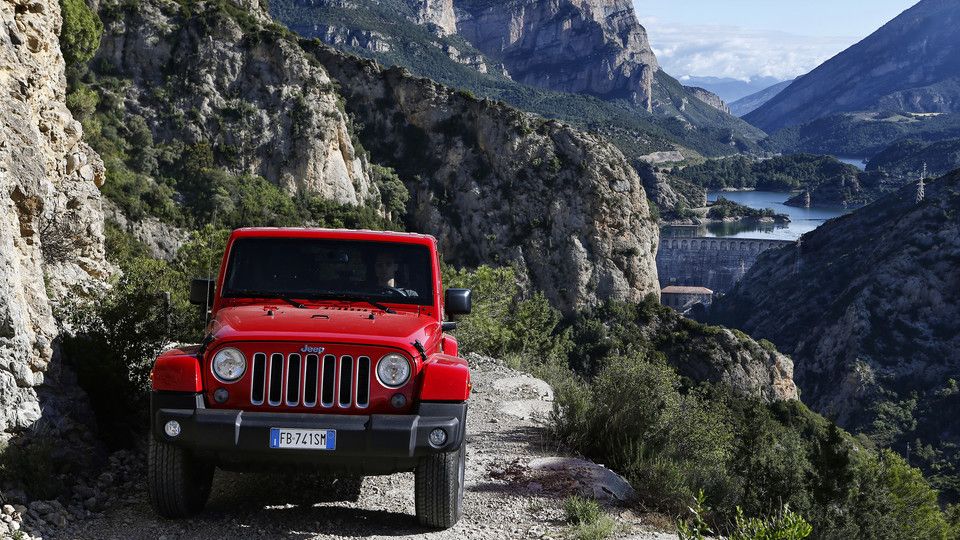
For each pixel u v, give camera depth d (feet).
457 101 556.51
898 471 49.19
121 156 371.35
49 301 29.60
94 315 28.78
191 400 17.67
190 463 18.66
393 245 22.36
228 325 18.97
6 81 33.83
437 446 17.93
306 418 17.61
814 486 28.78
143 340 28.17
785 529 16.20
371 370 18.22
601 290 536.42
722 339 509.35
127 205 323.16
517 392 44.73
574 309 524.52
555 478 25.48
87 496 20.59
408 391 18.37
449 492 18.61
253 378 18.02
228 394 18.01
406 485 23.88
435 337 20.77
